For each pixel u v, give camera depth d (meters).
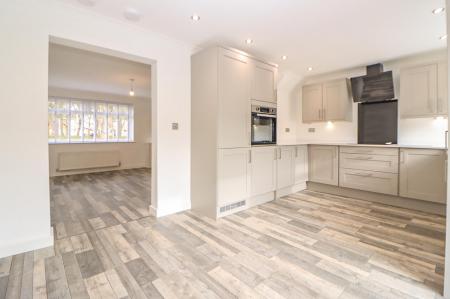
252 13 2.27
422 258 1.92
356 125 4.17
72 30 2.16
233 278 1.65
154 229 2.51
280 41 2.97
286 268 1.78
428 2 2.07
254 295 1.48
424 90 3.19
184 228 2.54
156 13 2.27
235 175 2.99
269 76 3.42
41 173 2.05
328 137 4.55
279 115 4.54
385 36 2.82
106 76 4.69
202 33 2.74
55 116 5.84
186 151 3.12
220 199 2.82
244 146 3.09
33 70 1.98
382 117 3.85
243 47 3.17
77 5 2.14
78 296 1.46
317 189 4.29
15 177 1.94
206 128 2.90
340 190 3.97
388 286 1.56
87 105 6.36
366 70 4.00
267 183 3.47
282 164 3.73
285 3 2.10
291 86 4.76
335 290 1.52
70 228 2.53
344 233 2.41
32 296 1.46
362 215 2.96
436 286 1.56
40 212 2.06
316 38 2.88
